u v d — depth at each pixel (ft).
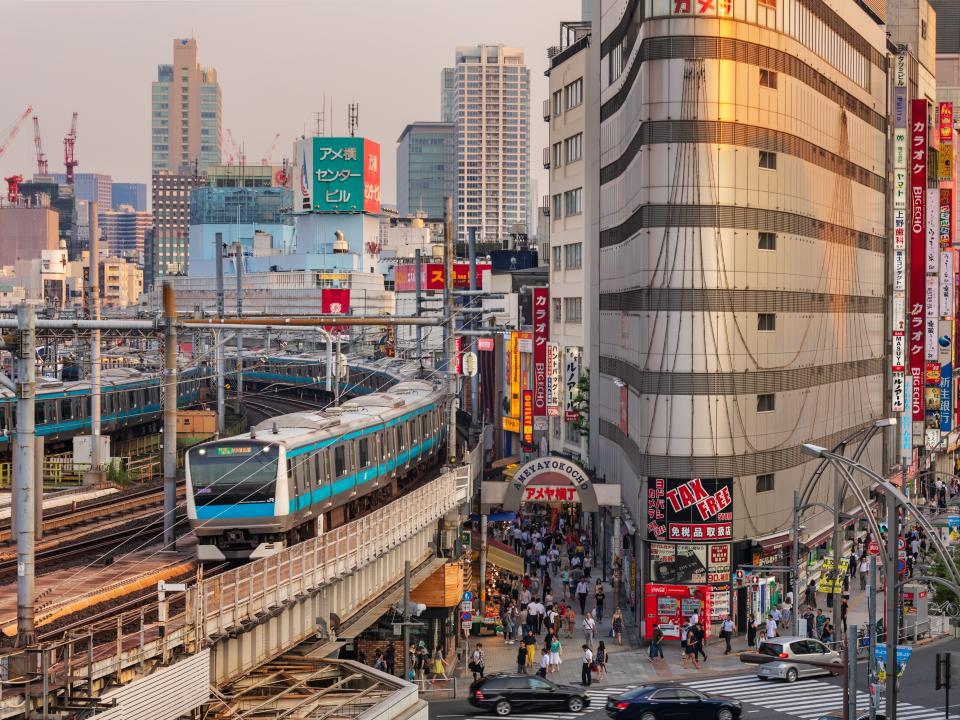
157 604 94.63
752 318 186.50
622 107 219.20
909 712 142.41
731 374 182.19
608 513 220.02
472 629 185.16
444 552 174.09
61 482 219.82
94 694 78.89
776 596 191.42
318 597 121.39
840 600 170.60
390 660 157.99
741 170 184.03
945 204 320.70
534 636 170.60
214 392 375.86
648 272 182.60
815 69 213.66
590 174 263.29
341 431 159.53
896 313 278.67
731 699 141.08
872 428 152.66
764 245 189.98
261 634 107.45
